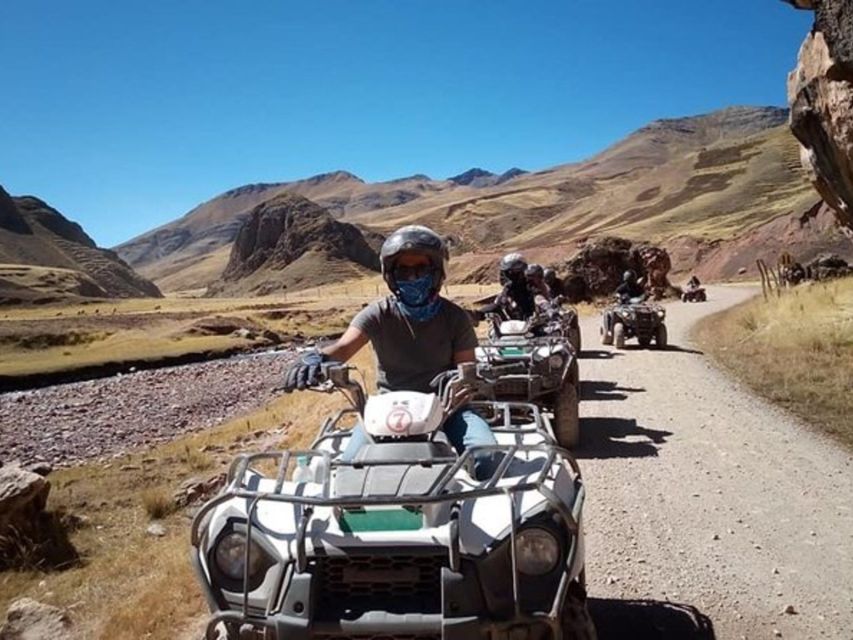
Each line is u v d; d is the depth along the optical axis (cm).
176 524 1114
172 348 5397
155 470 1506
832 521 711
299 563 360
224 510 397
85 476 1474
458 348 487
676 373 1603
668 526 706
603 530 700
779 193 17662
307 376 459
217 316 7400
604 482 844
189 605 618
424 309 477
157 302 14950
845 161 1551
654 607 549
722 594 567
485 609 359
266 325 7025
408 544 362
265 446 1541
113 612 679
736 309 3231
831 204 1759
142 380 4097
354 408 500
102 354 5109
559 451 411
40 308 14600
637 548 656
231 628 384
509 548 370
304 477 427
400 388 484
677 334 2469
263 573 380
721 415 1177
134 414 2911
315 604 357
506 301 1198
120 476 1457
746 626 520
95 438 2436
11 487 1025
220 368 4434
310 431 1305
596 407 1270
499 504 387
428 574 364
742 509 748
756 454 945
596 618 533
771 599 558
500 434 499
